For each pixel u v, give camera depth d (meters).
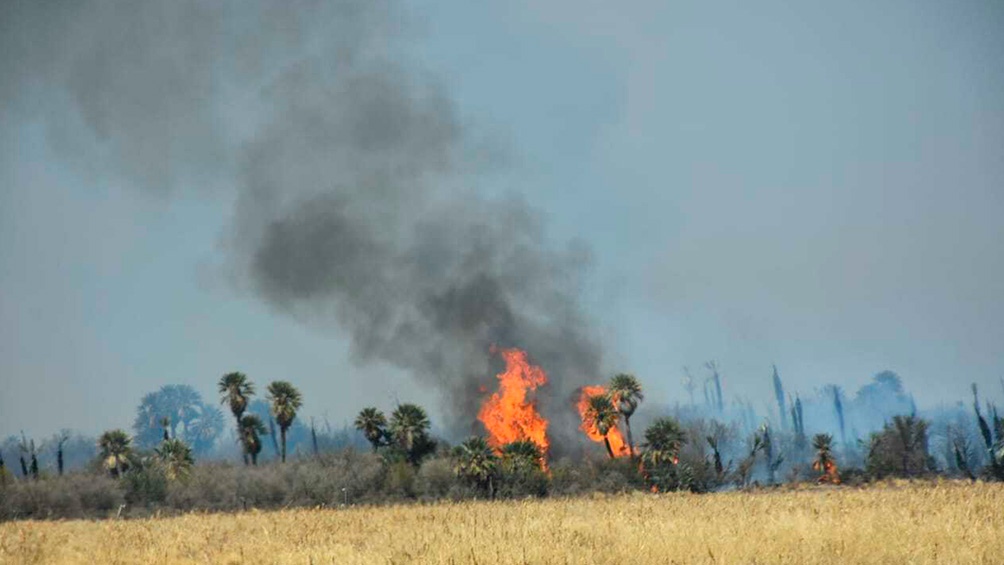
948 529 36.09
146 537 52.75
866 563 30.33
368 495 131.50
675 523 44.25
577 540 39.16
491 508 72.69
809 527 38.41
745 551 32.84
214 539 50.34
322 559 37.53
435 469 134.75
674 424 144.62
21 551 47.00
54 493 125.81
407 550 39.22
